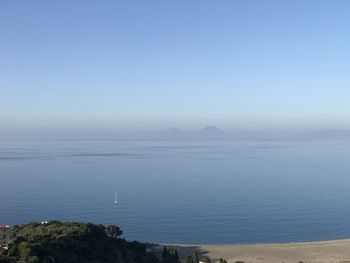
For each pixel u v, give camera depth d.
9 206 158.50
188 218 141.62
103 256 63.38
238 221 137.88
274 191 197.38
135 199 175.62
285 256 92.75
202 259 86.44
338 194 189.12
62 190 197.00
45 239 60.00
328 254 94.44
